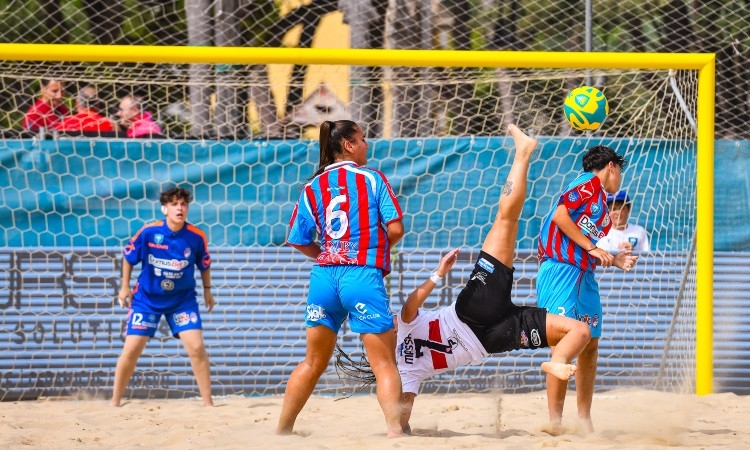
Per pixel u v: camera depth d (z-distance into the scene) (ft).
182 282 86.74
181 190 85.92
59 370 96.02
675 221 94.89
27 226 95.81
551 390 64.69
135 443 62.13
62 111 113.60
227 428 69.00
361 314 57.16
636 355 95.09
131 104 110.63
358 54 84.99
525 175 58.70
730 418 73.82
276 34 137.69
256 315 97.09
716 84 125.80
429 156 97.25
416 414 78.74
